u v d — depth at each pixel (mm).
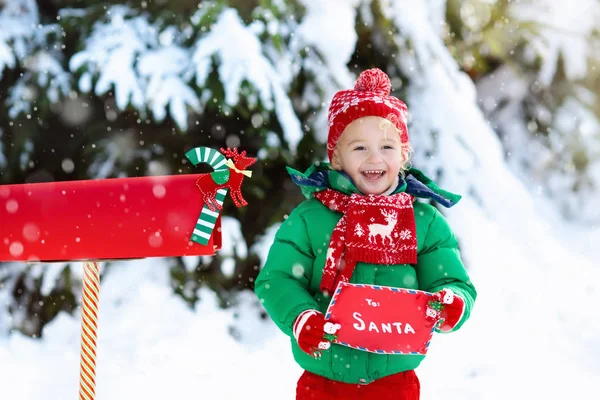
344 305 2531
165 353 4758
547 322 5148
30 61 5398
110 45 5219
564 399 4168
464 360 4730
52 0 5664
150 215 2605
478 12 6535
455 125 5582
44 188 2656
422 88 5637
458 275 2789
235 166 2652
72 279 5316
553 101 7152
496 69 7078
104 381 4352
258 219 5641
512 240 5574
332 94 5332
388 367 2699
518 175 7055
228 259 5223
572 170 7160
